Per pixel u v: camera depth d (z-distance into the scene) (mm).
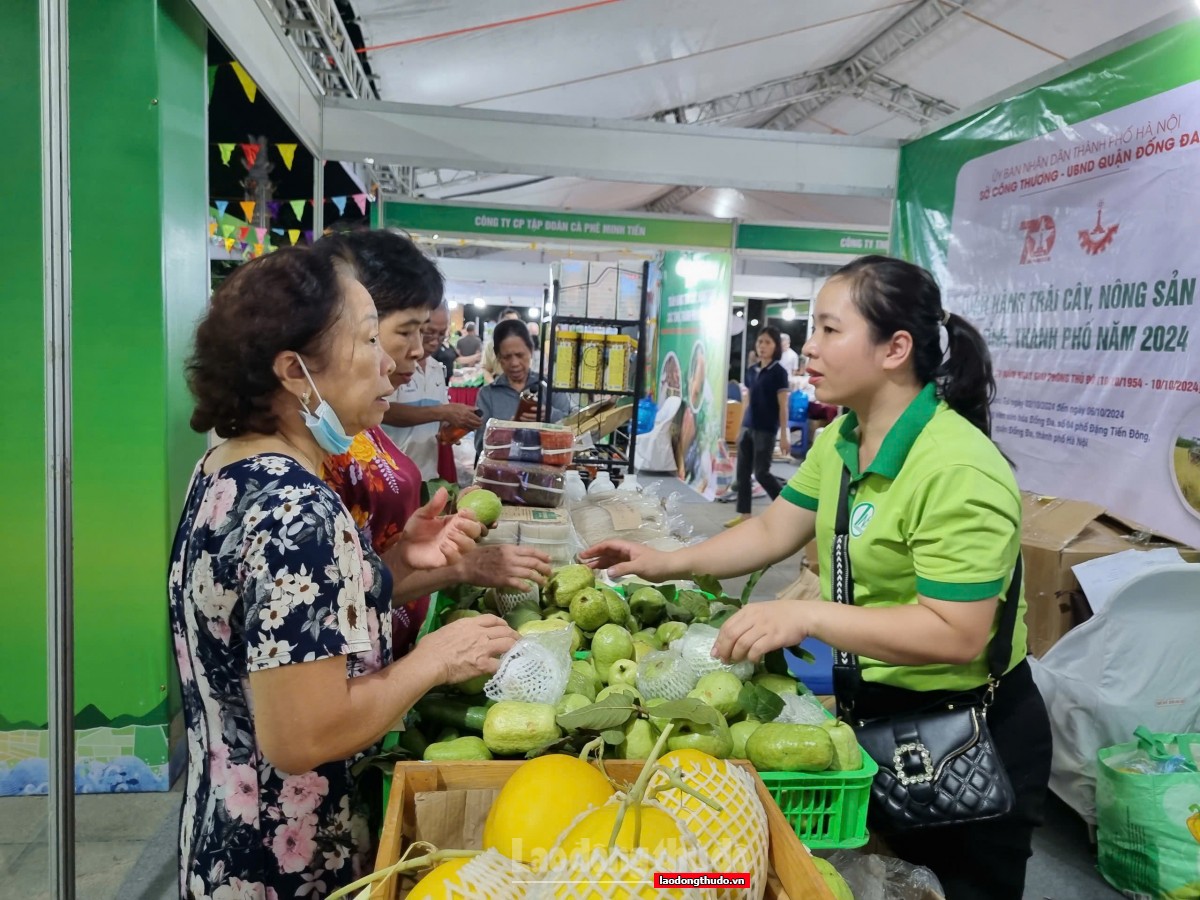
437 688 1275
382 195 6754
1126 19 4973
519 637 1185
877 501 1395
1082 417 2783
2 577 2691
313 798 1055
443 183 8047
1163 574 2361
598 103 6527
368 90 4898
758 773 1017
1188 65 2357
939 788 1329
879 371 1397
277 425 1045
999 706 1474
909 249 3740
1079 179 2762
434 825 938
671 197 10828
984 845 1493
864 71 7145
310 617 898
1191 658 2447
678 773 808
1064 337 2854
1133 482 2582
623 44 5105
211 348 999
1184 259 2377
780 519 1741
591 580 1568
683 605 1593
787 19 5348
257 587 903
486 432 2109
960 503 1250
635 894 661
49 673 1383
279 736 908
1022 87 3039
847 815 1100
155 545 2691
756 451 7180
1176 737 2371
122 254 2574
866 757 1124
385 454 1607
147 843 2492
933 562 1267
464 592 1658
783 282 10039
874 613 1254
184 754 2924
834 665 1506
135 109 2529
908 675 1412
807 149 3711
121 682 2727
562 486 2062
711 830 771
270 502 925
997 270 3195
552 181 8445
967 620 1237
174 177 2678
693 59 5852
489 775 979
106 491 2654
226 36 2463
